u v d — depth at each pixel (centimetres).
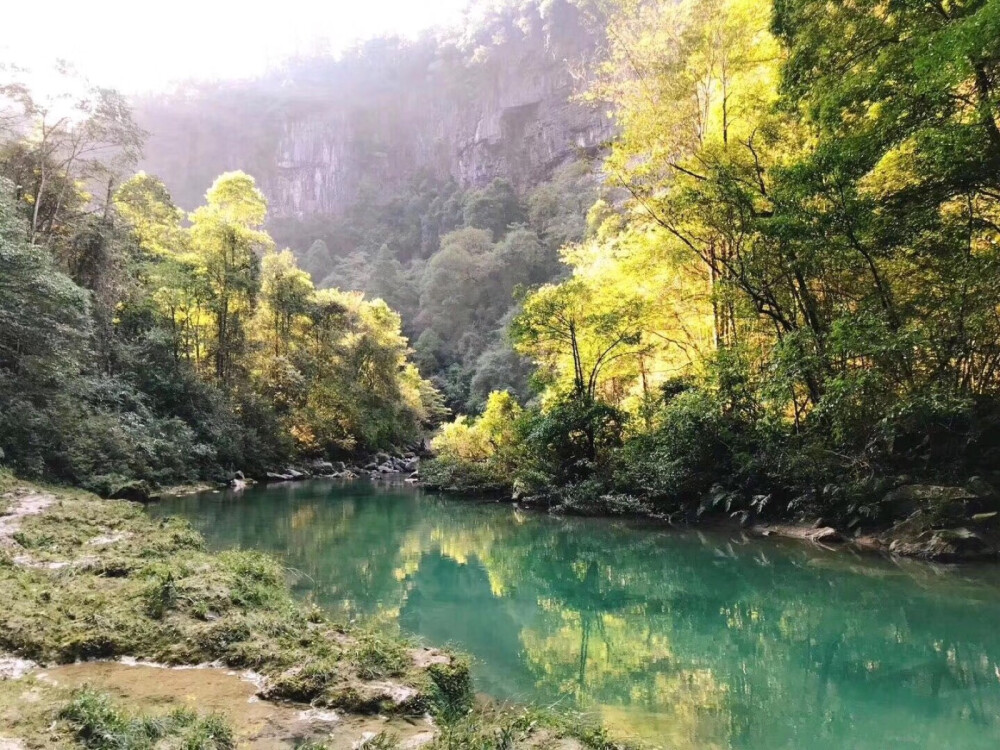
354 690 347
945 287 1032
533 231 6169
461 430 2097
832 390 1001
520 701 422
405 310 6294
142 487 1406
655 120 1494
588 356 1753
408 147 9600
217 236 2486
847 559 891
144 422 1788
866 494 991
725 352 1330
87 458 1395
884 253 1062
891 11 916
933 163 931
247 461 2281
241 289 2528
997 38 728
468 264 5959
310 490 1972
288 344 2934
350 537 1102
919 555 875
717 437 1252
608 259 1895
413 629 595
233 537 1038
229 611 479
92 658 399
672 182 1483
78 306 1434
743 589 761
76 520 809
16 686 341
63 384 1395
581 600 721
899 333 950
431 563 916
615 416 1569
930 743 369
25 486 1044
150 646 413
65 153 1969
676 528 1202
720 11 1398
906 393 980
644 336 1766
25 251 1245
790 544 1011
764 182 1241
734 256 1408
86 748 264
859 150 934
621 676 481
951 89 885
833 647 551
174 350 2161
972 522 884
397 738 306
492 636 582
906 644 555
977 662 508
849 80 931
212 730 291
